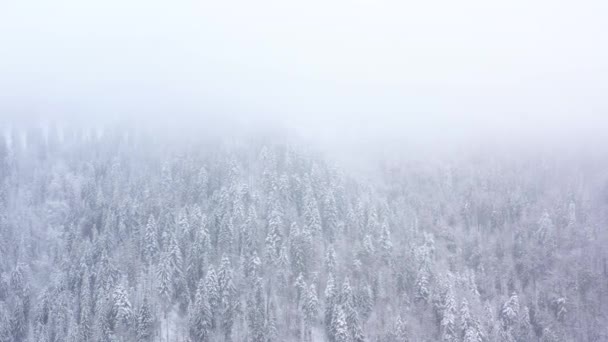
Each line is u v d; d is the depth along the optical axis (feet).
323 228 365.81
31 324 293.43
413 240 370.53
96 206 375.45
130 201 370.32
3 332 287.28
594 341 323.98
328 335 301.63
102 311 282.36
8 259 336.08
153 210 367.45
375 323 314.14
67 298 298.15
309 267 331.57
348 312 298.56
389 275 339.36
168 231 344.28
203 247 327.88
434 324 314.35
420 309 322.34
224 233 338.13
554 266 365.20
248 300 307.17
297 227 341.82
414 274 339.77
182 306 306.55
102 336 275.80
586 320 333.21
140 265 323.78
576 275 356.38
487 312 316.81
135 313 291.79
